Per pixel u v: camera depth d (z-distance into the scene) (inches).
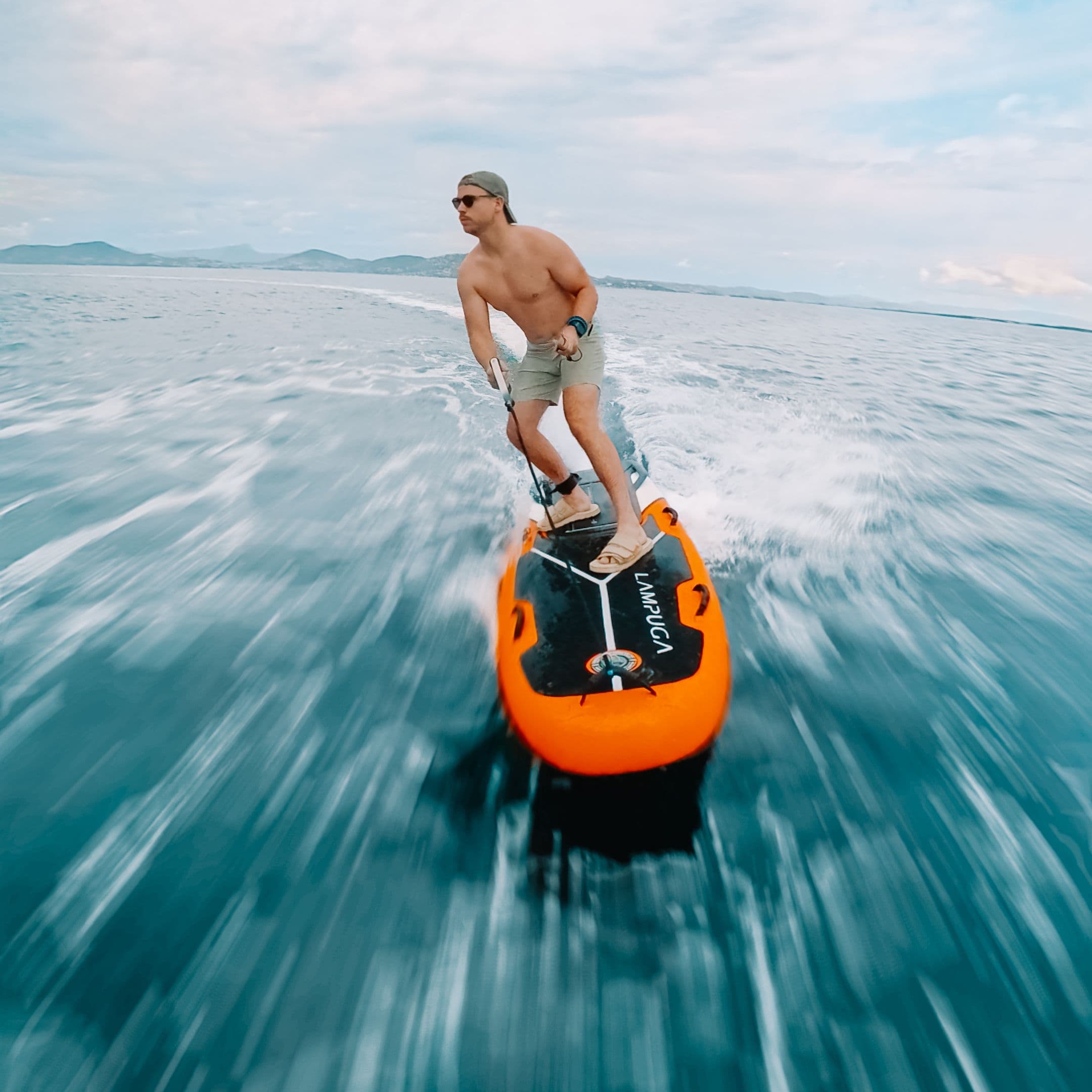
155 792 101.9
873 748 105.7
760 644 134.7
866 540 182.7
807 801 95.2
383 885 85.2
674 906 80.7
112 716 119.0
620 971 73.8
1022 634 138.5
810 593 155.1
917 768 101.3
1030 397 448.1
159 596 160.1
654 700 96.0
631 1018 69.1
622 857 87.7
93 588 163.3
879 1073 62.9
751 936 76.8
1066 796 95.6
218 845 92.0
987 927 76.3
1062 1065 62.8
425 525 200.5
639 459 238.1
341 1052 66.8
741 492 214.4
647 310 1128.8
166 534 193.3
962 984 70.4
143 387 379.6
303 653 137.7
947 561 171.6
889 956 73.8
